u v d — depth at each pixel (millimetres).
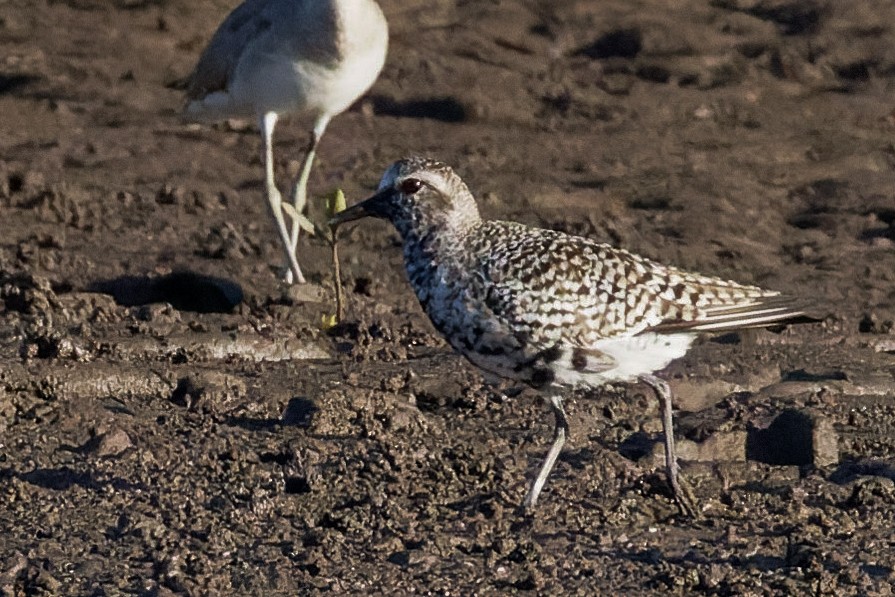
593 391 12812
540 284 10062
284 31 15812
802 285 16672
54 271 15820
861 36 26219
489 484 10836
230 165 20297
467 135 21859
